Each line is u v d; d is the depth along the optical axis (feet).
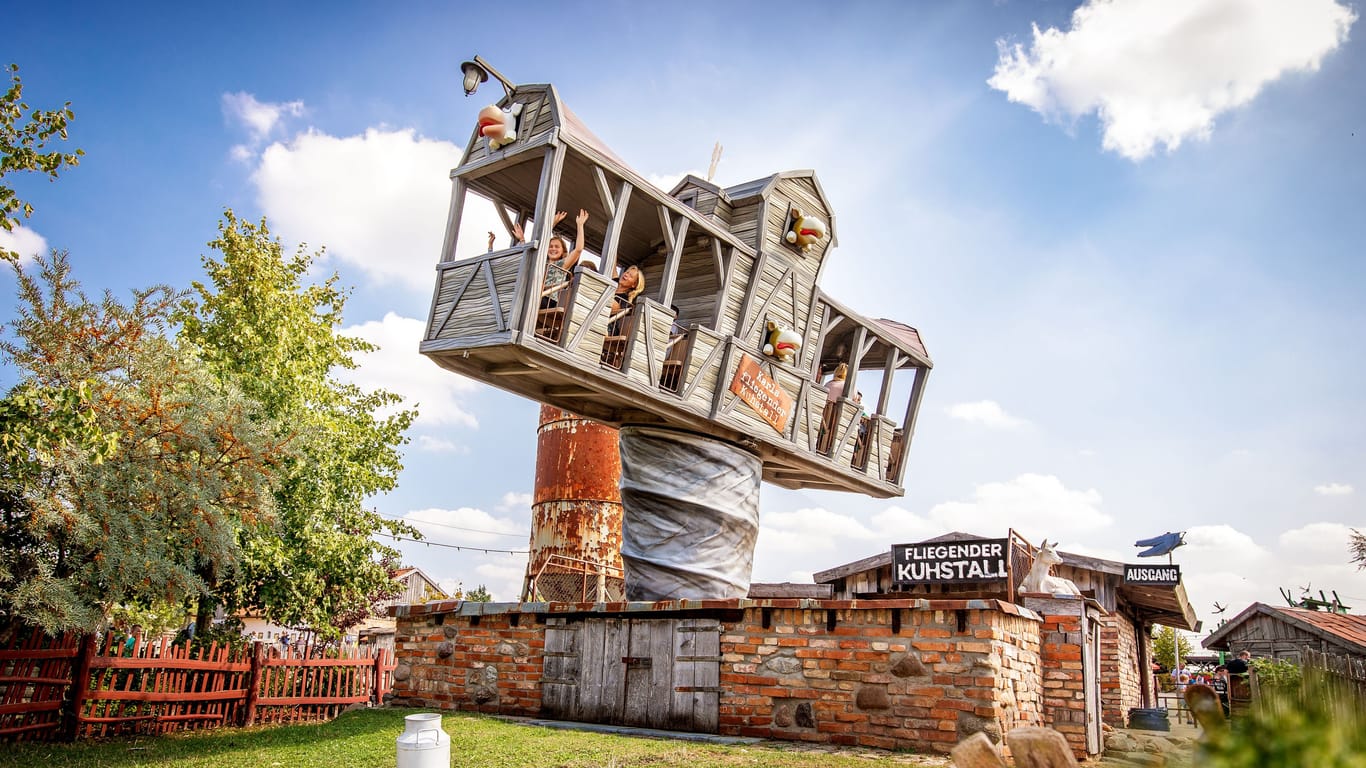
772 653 36.78
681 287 54.03
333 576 67.62
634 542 50.06
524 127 43.11
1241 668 46.37
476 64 43.24
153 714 44.68
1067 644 40.70
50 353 38.86
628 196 43.52
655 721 38.55
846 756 31.09
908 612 34.58
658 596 48.55
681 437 49.85
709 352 47.85
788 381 52.54
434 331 42.06
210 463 43.42
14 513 39.06
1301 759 5.79
